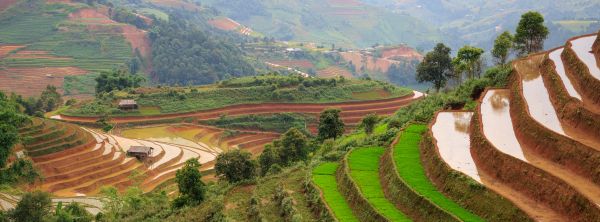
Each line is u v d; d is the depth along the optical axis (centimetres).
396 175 5247
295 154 8875
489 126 5688
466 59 9269
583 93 5606
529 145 5003
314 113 17712
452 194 4609
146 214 7431
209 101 18050
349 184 5619
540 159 4628
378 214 4659
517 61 7938
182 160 13162
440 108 7875
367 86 19450
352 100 18450
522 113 5509
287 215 5447
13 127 9894
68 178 10725
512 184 4422
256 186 6844
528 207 3944
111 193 9050
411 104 10644
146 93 18312
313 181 6166
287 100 18212
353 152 6831
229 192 6931
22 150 10925
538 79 6856
